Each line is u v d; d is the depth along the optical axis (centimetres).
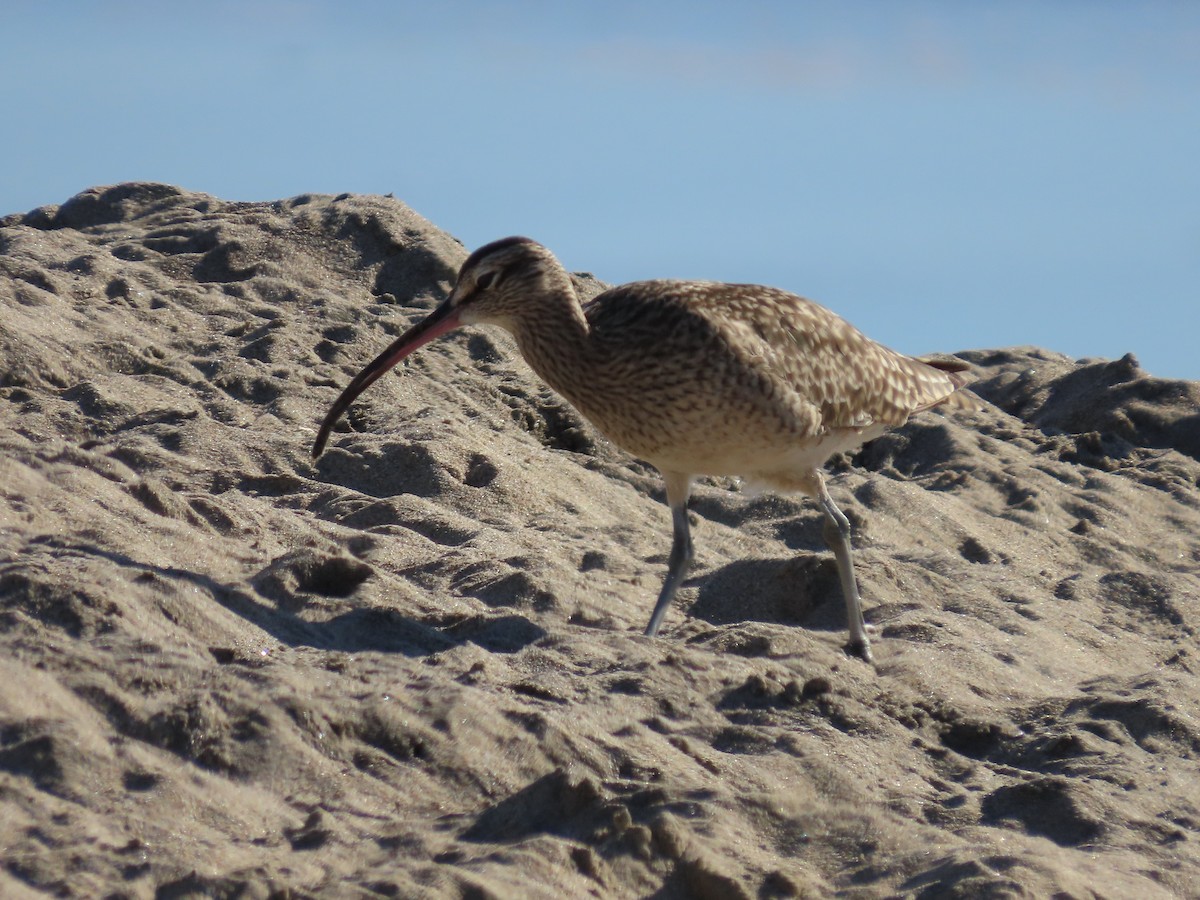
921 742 1004
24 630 880
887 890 820
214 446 1486
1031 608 1341
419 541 1322
